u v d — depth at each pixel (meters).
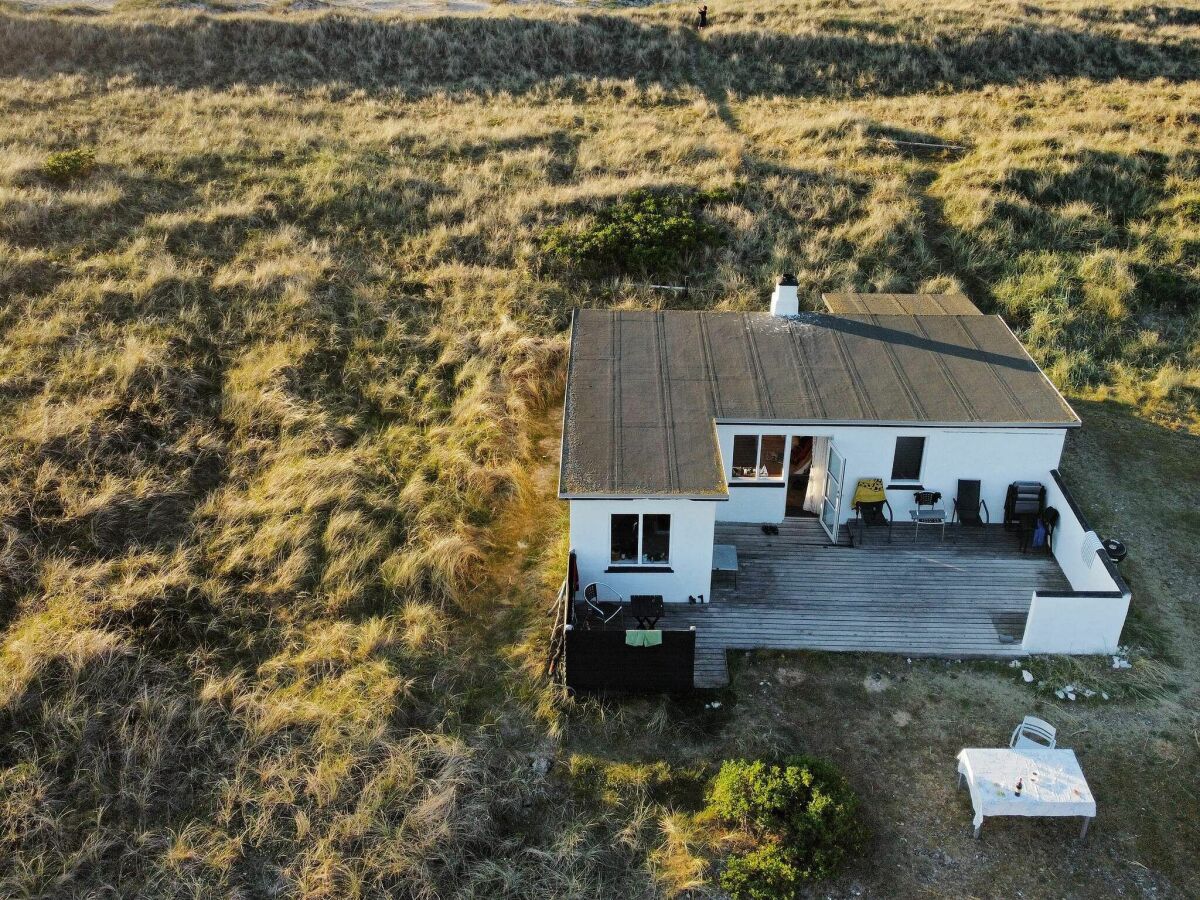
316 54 36.62
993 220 24.55
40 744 11.04
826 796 10.53
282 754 11.20
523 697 12.30
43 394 16.12
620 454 13.39
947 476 14.89
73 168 23.69
